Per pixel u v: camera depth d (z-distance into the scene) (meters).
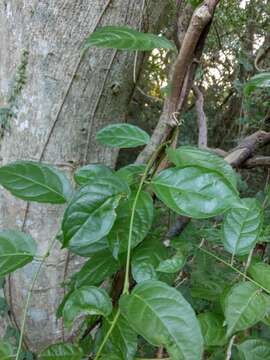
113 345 0.45
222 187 0.44
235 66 2.31
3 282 1.19
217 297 0.56
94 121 1.07
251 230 0.53
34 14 1.00
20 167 0.52
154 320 0.38
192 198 0.44
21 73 1.04
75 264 1.15
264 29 2.29
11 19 1.04
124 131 0.56
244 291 0.46
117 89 1.05
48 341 1.19
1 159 1.14
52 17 0.98
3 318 1.25
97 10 0.97
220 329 0.49
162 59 1.92
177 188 0.45
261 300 0.45
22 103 1.06
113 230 0.46
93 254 0.52
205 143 0.85
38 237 1.13
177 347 0.37
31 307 1.16
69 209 0.43
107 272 0.54
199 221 0.93
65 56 1.00
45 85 1.03
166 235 0.64
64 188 0.52
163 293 0.40
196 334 0.37
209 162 0.50
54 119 1.05
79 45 1.00
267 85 0.50
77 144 1.08
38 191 0.52
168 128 0.54
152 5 1.02
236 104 2.68
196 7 0.52
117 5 0.98
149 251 0.52
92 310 0.43
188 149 0.51
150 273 0.50
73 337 0.90
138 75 1.09
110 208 0.43
